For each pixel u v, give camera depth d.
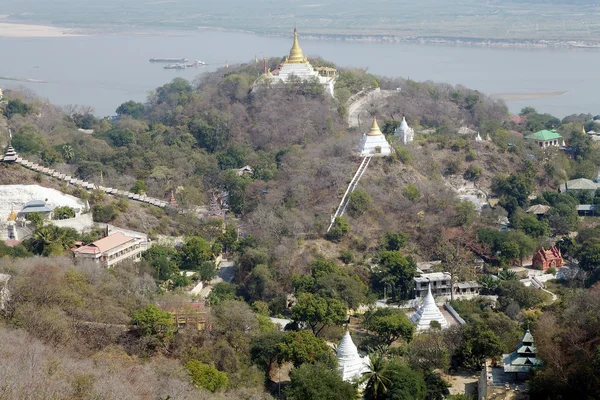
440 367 182.88
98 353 173.50
